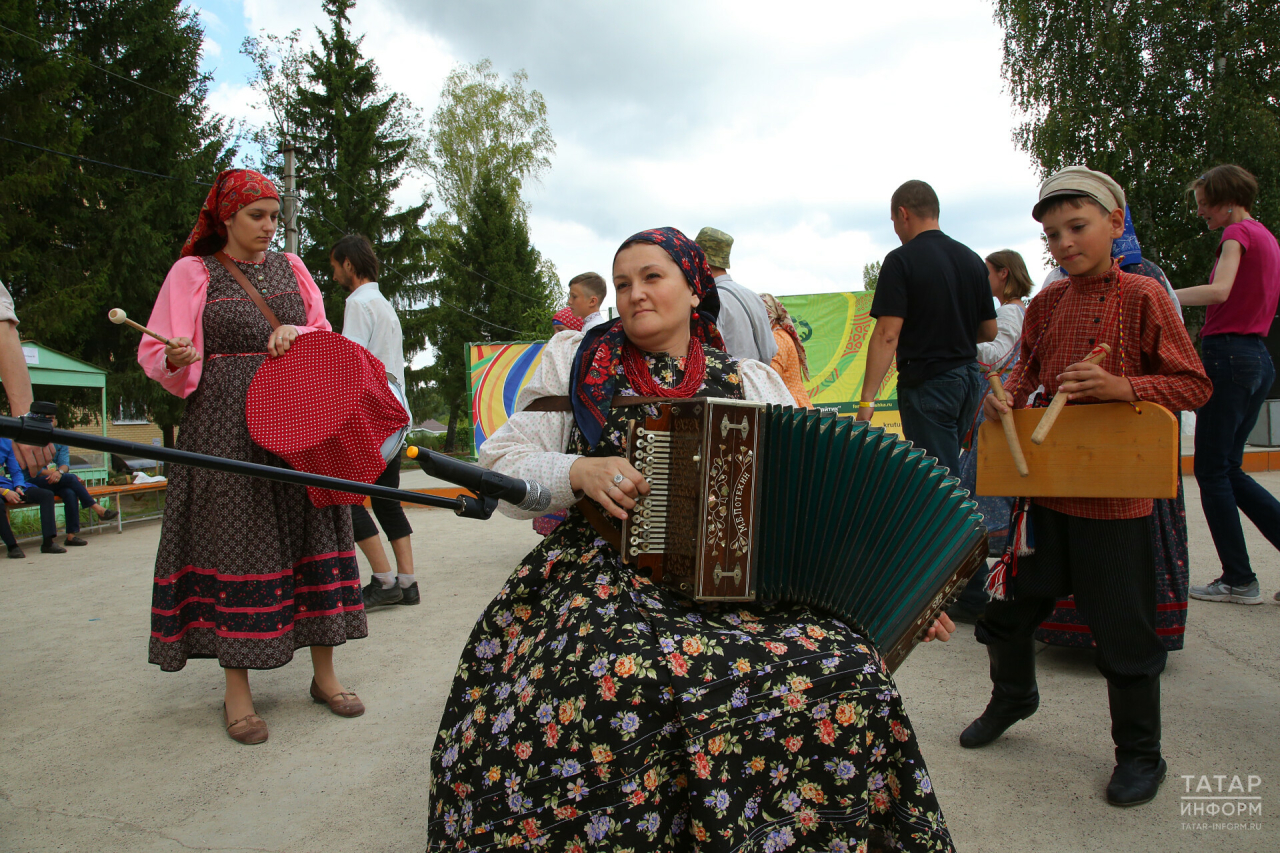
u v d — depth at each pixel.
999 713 2.58
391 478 4.45
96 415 19.55
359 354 2.79
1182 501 3.14
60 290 17.36
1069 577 2.36
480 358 10.54
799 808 1.50
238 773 2.54
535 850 1.45
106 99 20.17
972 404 3.72
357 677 3.40
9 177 16.45
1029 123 19.34
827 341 9.47
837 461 1.65
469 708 1.68
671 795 1.47
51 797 2.39
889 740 1.61
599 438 1.75
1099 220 2.24
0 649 3.96
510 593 1.74
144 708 3.12
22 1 16.91
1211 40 18.22
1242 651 3.34
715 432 1.53
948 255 3.60
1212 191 3.72
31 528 8.67
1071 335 2.33
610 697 1.43
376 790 2.41
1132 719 2.24
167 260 19.91
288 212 19.53
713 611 1.66
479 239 34.00
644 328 1.78
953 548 1.75
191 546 2.78
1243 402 3.82
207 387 2.75
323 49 31.05
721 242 3.88
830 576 1.69
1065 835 2.05
